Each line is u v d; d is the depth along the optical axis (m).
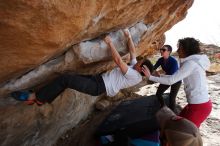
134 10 3.41
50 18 2.18
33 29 2.21
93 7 2.50
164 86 5.11
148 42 5.85
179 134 1.86
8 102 3.40
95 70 4.72
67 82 3.45
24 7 1.97
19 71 2.79
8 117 3.61
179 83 5.07
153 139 4.34
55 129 5.08
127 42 3.96
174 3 4.52
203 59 3.95
